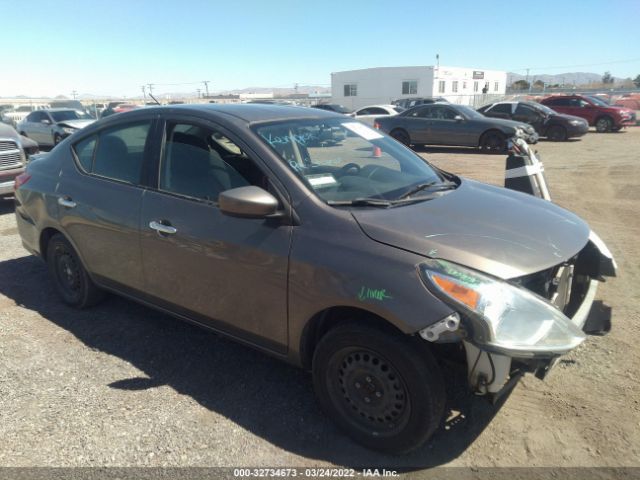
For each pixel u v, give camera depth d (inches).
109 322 157.9
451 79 1951.3
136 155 138.1
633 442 102.8
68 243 159.3
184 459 100.2
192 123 127.6
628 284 181.0
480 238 97.5
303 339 106.9
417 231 97.7
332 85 2050.9
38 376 128.4
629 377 124.5
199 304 124.3
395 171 130.0
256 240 108.7
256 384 125.2
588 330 120.0
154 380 127.1
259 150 113.5
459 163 524.1
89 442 104.9
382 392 97.8
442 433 106.9
